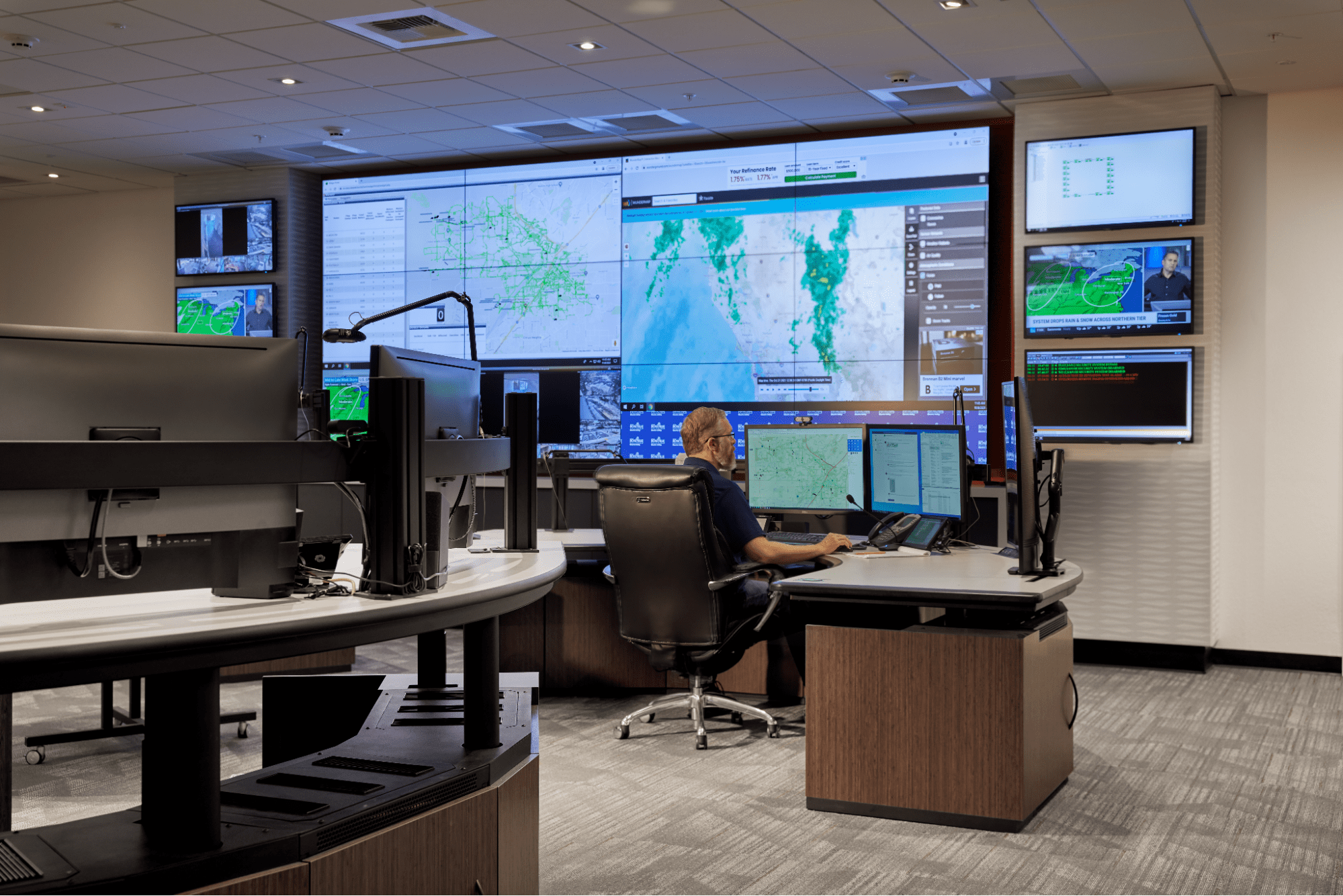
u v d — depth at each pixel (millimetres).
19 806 3486
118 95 6109
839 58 5383
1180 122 5758
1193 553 5762
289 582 2109
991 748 3184
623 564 4039
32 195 8766
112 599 2066
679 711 4703
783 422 6727
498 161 7547
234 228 7844
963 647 3213
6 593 1762
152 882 1666
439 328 7523
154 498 1900
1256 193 5844
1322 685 5340
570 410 6875
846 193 6594
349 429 2232
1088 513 5965
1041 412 6031
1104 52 5207
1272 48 5086
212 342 2066
